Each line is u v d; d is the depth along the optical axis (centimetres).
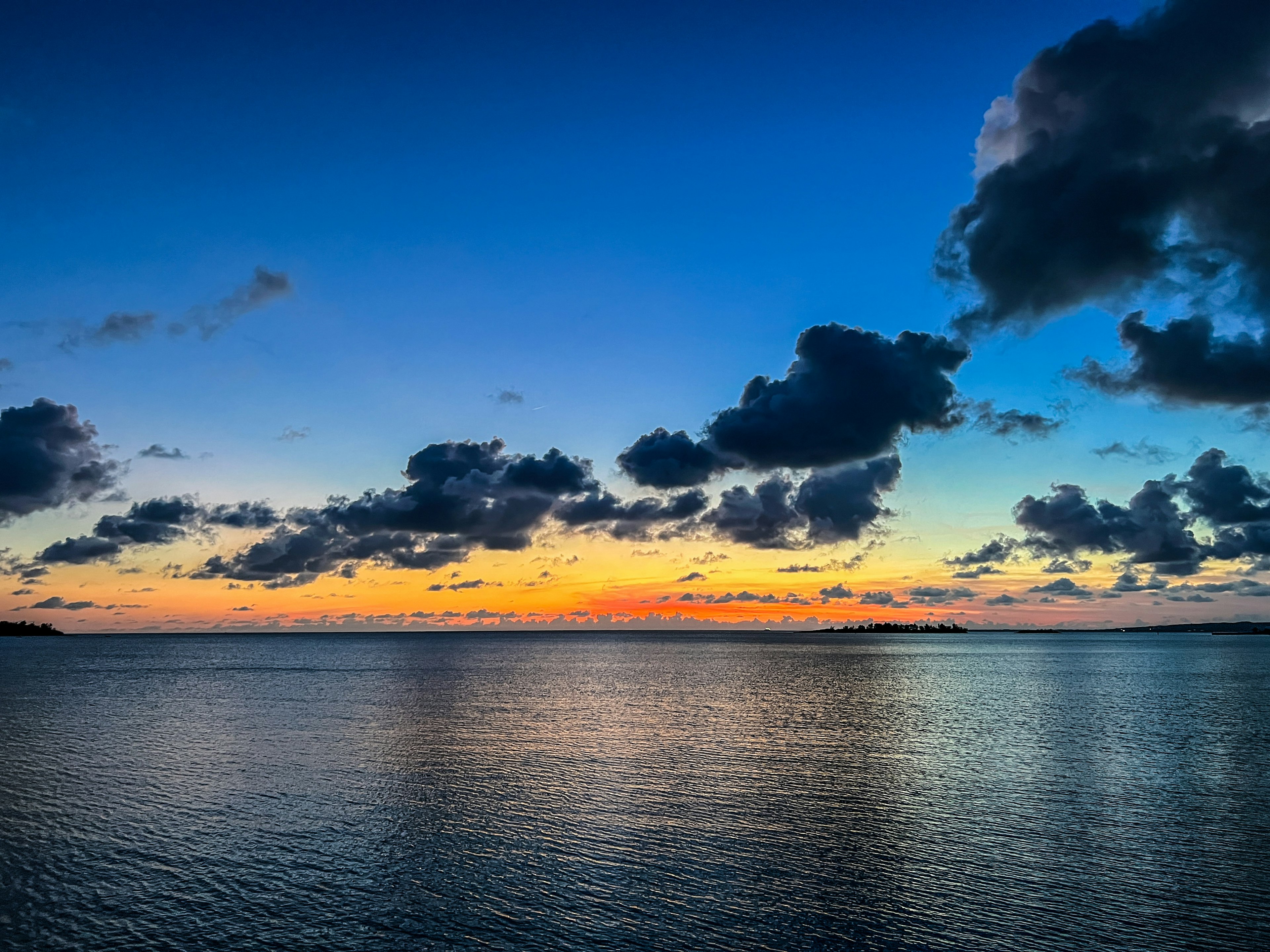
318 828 2647
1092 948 1783
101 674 10644
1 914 1953
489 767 3672
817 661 15050
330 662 14388
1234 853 2416
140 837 2539
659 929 1877
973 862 2330
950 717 5741
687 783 3331
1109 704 6675
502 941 1814
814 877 2206
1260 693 7831
